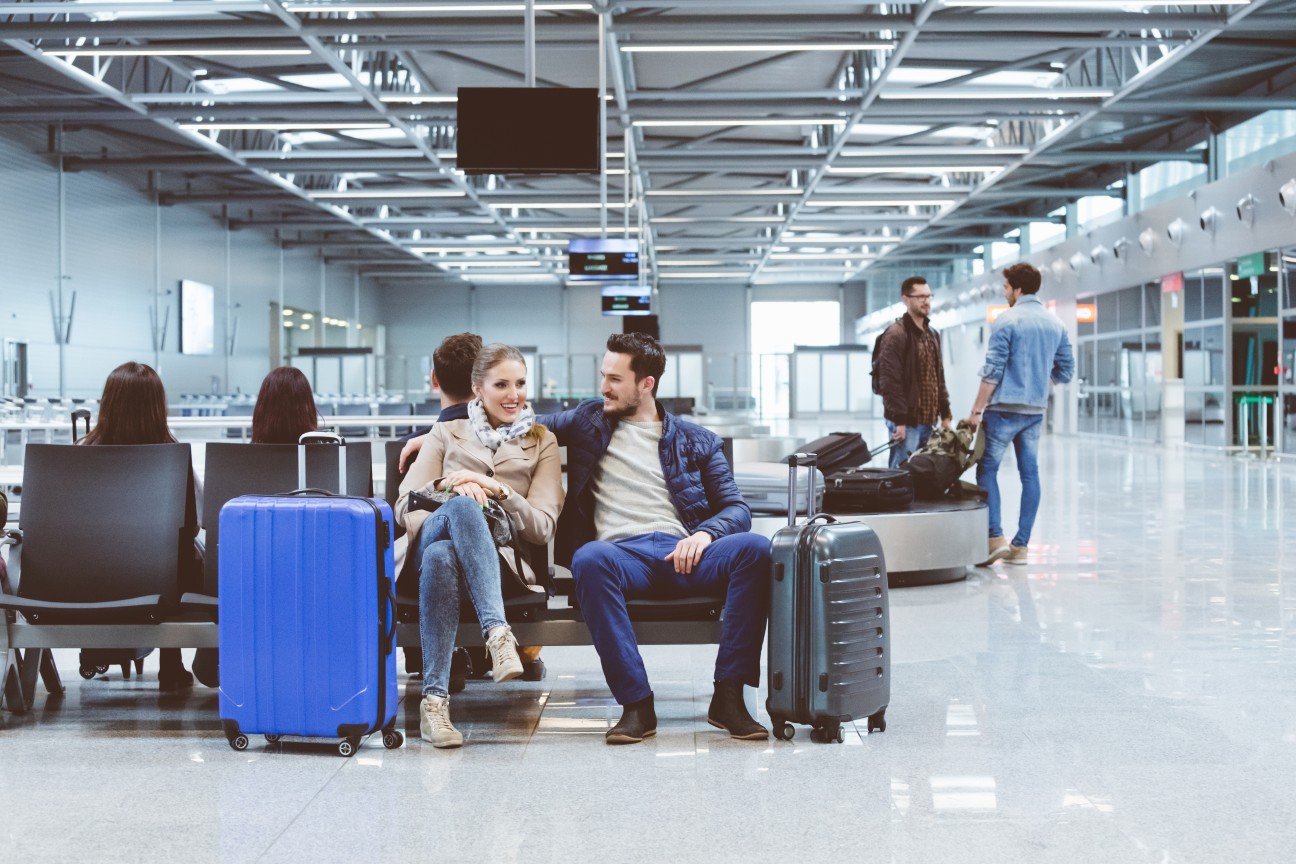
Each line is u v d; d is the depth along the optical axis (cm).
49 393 2084
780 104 1812
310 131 2203
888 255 3991
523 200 2591
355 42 1484
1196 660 483
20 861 270
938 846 277
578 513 417
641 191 2603
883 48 1532
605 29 1405
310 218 3073
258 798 318
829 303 4956
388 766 349
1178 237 2112
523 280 4538
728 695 380
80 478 412
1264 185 1806
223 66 1694
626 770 342
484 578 375
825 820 296
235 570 365
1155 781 327
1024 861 268
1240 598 630
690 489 418
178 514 412
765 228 3538
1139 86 1714
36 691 458
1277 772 334
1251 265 1898
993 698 424
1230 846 277
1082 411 2708
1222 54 1834
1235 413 1950
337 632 360
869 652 376
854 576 372
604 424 423
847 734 380
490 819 298
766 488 647
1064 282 2773
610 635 377
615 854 272
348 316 4128
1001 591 664
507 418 416
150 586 408
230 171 2422
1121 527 966
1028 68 1845
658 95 1784
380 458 867
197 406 2022
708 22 1409
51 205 2100
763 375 4600
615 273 1908
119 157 2178
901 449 820
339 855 273
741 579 382
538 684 464
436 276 4328
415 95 1706
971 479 1344
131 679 482
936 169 2297
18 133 1989
